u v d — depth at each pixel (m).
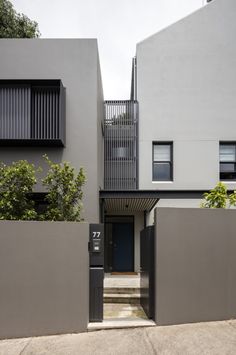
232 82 11.16
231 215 5.62
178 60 11.23
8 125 8.10
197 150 10.97
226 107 11.10
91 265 5.29
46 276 4.96
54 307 4.93
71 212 6.62
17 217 6.33
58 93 8.38
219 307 5.42
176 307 5.25
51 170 7.18
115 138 11.04
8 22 13.07
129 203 10.20
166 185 10.88
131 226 12.00
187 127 11.05
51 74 8.72
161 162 11.16
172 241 5.35
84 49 8.80
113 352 4.21
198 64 11.22
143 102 11.16
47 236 5.03
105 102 11.17
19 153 8.48
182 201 10.73
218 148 10.99
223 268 5.50
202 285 5.39
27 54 8.75
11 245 4.88
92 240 5.30
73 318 4.98
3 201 6.29
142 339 4.62
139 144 11.03
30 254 4.94
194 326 5.14
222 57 11.23
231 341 4.54
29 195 7.50
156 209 5.37
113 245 11.91
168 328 5.05
